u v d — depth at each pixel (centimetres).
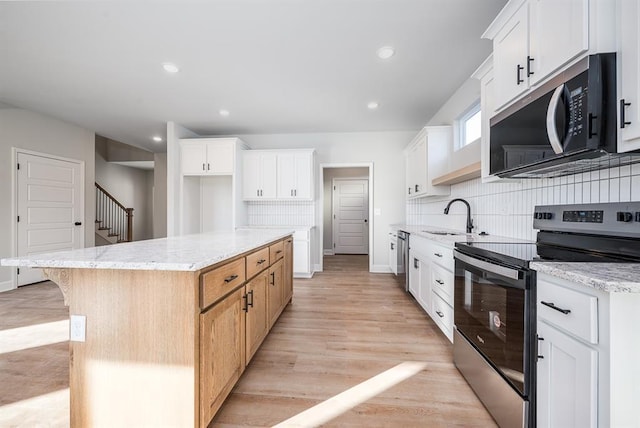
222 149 448
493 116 186
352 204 722
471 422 145
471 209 299
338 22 212
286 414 150
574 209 149
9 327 258
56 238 440
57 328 255
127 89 328
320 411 152
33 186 410
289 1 191
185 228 464
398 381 179
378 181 499
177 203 450
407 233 345
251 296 184
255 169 475
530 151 148
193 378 120
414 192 421
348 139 502
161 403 122
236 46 243
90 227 491
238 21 211
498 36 176
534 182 203
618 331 84
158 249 155
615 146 109
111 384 124
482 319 158
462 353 183
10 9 196
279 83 312
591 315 89
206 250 151
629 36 102
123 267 115
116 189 790
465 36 230
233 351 158
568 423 100
